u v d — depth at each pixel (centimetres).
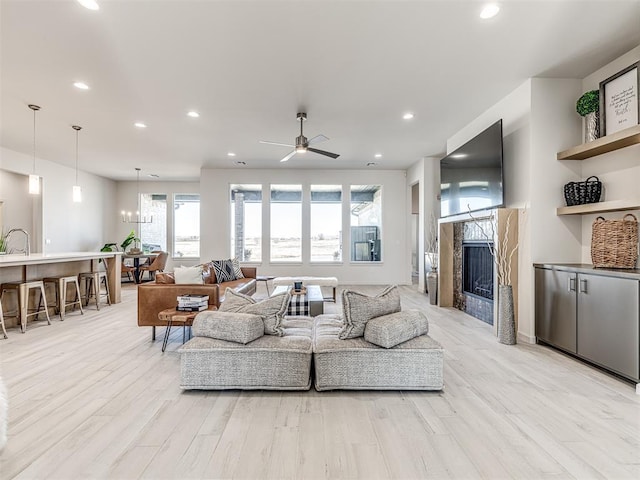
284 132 534
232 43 289
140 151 655
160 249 995
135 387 254
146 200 998
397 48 297
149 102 414
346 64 325
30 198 710
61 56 309
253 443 183
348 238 827
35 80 355
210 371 246
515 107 385
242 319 255
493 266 420
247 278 626
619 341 262
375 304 271
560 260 363
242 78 353
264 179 823
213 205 817
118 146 618
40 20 256
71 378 270
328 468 164
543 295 349
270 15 251
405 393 246
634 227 293
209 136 554
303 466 165
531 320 364
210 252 816
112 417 210
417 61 320
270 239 829
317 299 439
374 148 632
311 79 356
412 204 937
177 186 994
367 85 371
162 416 212
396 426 201
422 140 578
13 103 417
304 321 326
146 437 189
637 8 246
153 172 867
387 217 827
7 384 258
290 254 832
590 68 337
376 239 835
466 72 343
